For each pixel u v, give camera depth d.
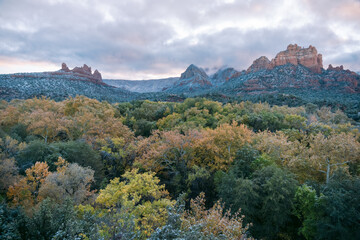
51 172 21.66
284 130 45.72
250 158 26.73
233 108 74.69
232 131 29.08
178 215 10.80
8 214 13.59
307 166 24.89
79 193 18.64
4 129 42.91
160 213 15.35
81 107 55.22
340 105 105.94
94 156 28.75
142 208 14.95
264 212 21.09
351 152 23.86
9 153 26.84
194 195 26.75
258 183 22.36
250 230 20.84
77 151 27.83
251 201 21.06
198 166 29.28
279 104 111.81
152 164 28.30
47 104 58.84
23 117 43.56
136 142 38.12
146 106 73.25
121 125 46.47
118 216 12.25
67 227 11.09
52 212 13.35
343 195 17.20
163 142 32.81
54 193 17.97
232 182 22.58
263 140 32.47
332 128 49.38
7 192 19.02
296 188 20.69
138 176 19.39
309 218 19.06
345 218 16.66
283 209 20.48
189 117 60.19
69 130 41.31
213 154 29.33
